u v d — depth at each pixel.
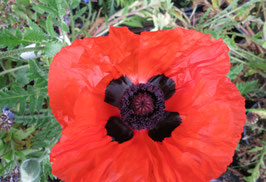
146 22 0.24
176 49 0.11
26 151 0.18
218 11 0.22
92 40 0.09
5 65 0.19
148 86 0.13
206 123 0.11
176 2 0.25
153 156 0.12
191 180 0.10
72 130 0.09
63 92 0.09
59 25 0.14
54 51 0.13
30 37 0.13
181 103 0.12
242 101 0.11
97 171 0.10
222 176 0.24
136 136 0.13
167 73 0.12
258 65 0.21
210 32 0.18
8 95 0.14
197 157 0.11
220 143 0.11
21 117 0.16
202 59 0.11
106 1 0.24
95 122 0.11
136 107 0.13
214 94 0.11
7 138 0.18
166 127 0.13
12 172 0.15
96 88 0.11
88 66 0.10
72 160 0.09
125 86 0.13
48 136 0.16
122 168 0.11
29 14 0.17
